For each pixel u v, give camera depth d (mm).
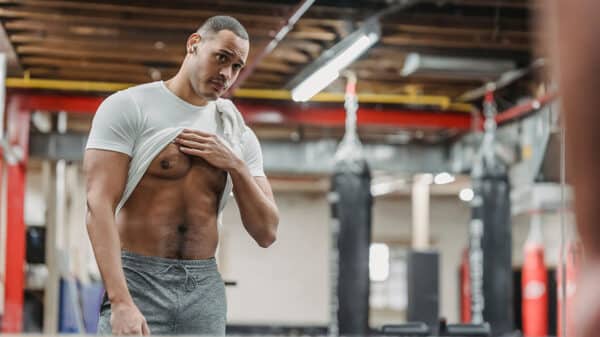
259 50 8062
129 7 7148
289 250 16734
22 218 9289
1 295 9125
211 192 2738
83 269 12797
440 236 17359
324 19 7527
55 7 7273
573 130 339
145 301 2580
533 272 11203
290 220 16828
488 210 9375
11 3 7238
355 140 9000
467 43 8195
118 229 2646
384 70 9219
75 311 10406
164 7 7199
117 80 9641
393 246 17500
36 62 8977
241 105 10109
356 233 8680
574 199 345
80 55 8719
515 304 13016
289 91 9992
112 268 2480
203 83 2670
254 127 12047
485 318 9289
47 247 10172
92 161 2586
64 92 9578
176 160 2658
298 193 16891
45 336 1271
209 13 7254
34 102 9500
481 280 9352
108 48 8508
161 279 2609
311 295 16703
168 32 7828
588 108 333
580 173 341
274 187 16391
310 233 16828
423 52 8453
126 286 2479
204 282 2674
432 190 16453
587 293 344
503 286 9312
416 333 4957
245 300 16438
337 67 8359
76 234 12992
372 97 10234
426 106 10484
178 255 2654
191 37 2736
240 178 2697
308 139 11586
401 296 17766
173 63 8984
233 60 2688
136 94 2676
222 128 2814
